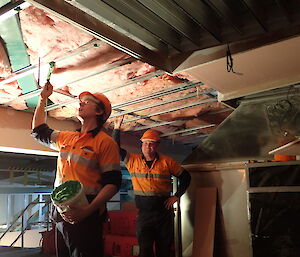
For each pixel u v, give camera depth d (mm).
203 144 3553
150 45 2342
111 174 1645
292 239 2156
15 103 3785
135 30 2158
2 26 2242
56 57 2592
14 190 9039
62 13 1763
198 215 3316
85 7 1744
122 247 4492
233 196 3223
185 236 3441
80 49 2461
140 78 3098
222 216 3238
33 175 9570
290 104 3123
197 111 4488
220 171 3350
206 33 2377
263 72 2721
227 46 2348
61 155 1741
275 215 2234
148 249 3121
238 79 2885
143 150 3305
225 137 3434
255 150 3184
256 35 2225
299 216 2168
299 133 3004
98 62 2730
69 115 4383
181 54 2566
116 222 4852
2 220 10219
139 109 4168
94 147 1686
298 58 2438
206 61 2438
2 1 1895
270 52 2309
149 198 3191
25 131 4211
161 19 1992
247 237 3062
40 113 2010
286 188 2238
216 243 3203
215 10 1909
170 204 3156
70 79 3051
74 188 1477
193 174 3521
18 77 2877
